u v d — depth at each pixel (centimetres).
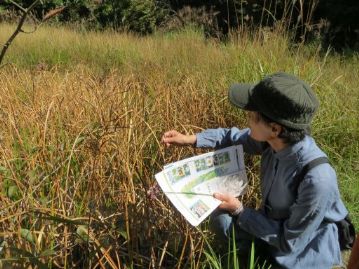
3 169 267
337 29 1105
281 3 781
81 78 471
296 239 241
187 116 395
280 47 490
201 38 950
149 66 660
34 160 293
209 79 473
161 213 302
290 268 253
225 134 287
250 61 467
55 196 281
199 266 284
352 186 402
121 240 294
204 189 258
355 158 445
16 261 214
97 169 297
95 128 325
